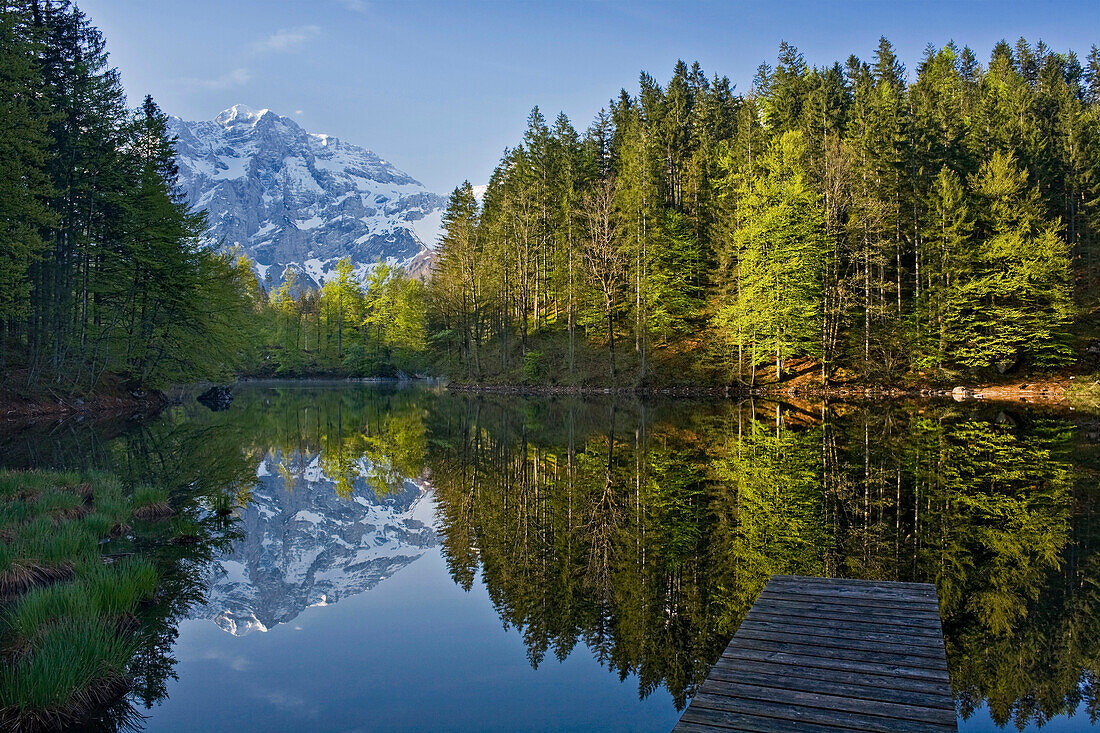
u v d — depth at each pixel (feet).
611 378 154.30
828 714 14.17
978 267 129.18
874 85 205.36
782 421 93.66
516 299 199.93
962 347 127.03
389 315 302.86
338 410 142.31
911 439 74.79
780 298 127.85
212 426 107.76
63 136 106.42
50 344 114.11
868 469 57.57
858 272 139.54
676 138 197.36
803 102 186.19
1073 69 258.16
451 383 208.95
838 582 24.30
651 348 159.53
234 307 145.07
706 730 13.58
